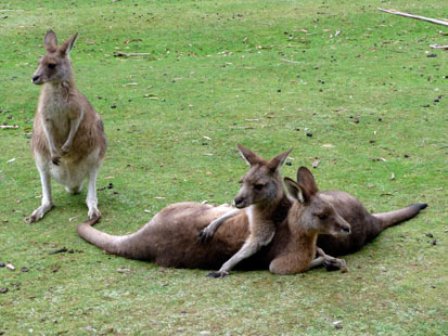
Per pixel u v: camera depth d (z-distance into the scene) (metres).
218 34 21.45
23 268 8.48
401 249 8.76
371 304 7.35
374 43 20.38
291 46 20.39
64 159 10.45
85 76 18.03
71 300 7.65
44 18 23.38
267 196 8.20
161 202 10.61
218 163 12.20
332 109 14.88
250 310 7.29
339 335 6.77
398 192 10.63
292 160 12.16
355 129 13.66
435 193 10.53
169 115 14.91
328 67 18.22
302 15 22.94
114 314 7.31
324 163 11.98
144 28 22.14
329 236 8.51
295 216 8.08
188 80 17.44
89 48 20.64
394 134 13.34
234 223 8.38
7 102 15.96
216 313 7.25
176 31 21.81
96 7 24.81
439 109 14.69
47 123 10.25
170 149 12.97
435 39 20.52
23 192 11.27
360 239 8.79
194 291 7.77
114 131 14.02
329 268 8.23
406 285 7.75
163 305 7.47
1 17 23.62
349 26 21.84
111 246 8.94
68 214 10.37
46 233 9.66
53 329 7.05
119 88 16.94
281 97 15.84
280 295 7.60
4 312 7.41
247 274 8.25
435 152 12.35
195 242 8.43
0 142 13.69
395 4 23.80
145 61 19.47
